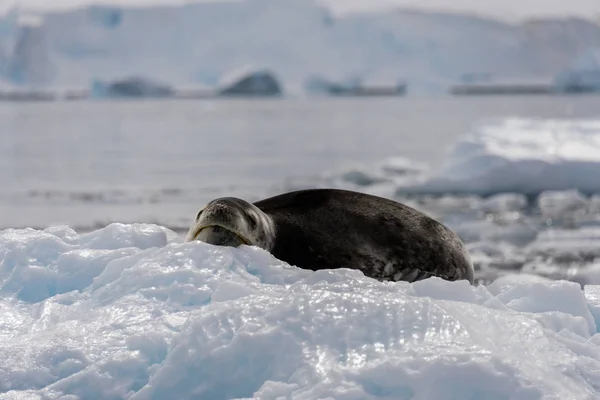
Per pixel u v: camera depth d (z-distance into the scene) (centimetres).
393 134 15362
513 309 1608
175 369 1236
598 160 6469
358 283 1527
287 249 2117
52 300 1602
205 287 1517
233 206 1919
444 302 1378
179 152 11425
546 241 4400
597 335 1413
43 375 1265
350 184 7519
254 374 1228
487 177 6512
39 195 6669
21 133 15625
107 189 7075
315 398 1125
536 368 1202
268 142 13488
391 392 1157
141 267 1600
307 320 1275
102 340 1338
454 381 1161
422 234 2305
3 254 1792
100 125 18475
